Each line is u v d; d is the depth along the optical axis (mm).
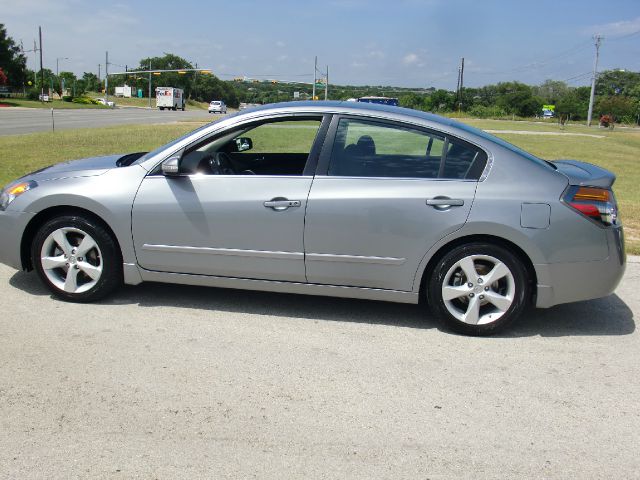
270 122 4492
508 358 3975
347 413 3217
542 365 3887
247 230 4359
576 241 4137
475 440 3008
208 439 2930
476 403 3373
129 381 3479
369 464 2777
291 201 4277
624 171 18453
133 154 5371
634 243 7078
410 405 3324
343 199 4227
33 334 4070
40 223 4719
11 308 4523
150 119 43906
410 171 4281
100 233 4527
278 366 3738
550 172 4230
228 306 4730
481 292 4238
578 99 105062
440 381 3619
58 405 3189
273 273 4426
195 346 3982
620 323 4684
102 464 2705
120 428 2998
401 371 3730
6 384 3393
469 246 4188
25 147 15992
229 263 4457
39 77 119938
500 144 4301
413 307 4875
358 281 4344
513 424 3172
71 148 16078
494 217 4105
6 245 4672
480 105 96500
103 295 4656
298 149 4676
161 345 3979
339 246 4277
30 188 4613
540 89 128250
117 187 4492
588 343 4270
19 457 2740
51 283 4656
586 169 4613
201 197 4395
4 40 94750
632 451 2961
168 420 3088
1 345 3885
